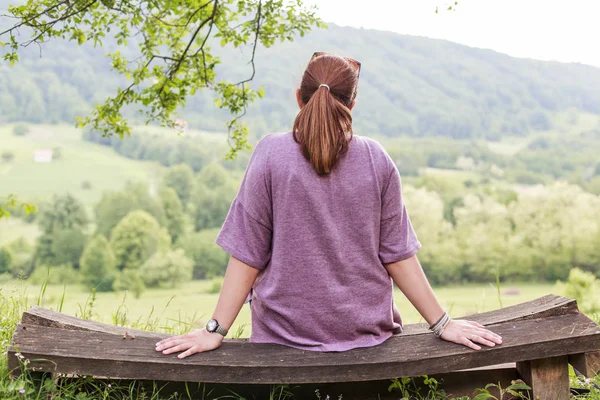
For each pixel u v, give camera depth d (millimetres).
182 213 74750
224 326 1825
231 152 4691
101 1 3842
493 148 99438
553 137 104938
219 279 69750
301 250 1812
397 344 1838
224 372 1715
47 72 106688
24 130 100562
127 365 1705
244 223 1870
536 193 68062
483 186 77625
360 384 1976
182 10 4520
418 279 1895
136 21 4117
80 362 1696
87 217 70562
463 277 65312
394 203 1886
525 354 1786
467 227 67312
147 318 3318
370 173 1850
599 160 89500
